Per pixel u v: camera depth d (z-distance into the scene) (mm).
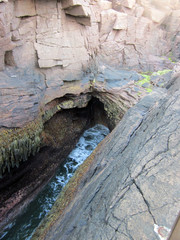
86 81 12383
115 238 2191
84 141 13836
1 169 7508
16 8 7430
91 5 11875
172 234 1425
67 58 10469
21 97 7785
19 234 7844
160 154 2975
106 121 15359
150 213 2246
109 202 2783
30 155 8844
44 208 8953
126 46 15625
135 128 5668
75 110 13547
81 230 3002
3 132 7281
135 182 2703
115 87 12586
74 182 7449
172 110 4043
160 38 18844
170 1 18828
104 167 5133
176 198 2275
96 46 13312
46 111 10281
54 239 4359
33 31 8484
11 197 8141
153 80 13695
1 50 7223
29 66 8703
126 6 14648
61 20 9656
